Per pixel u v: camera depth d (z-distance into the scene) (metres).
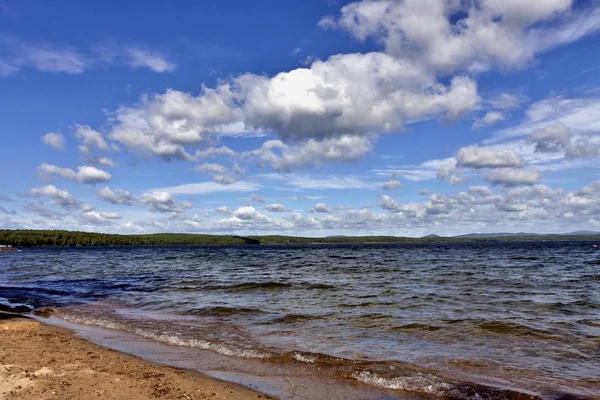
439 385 7.80
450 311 14.80
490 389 7.57
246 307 16.25
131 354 10.23
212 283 25.47
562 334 11.49
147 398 7.11
